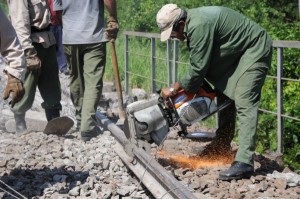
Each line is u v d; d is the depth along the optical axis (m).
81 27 8.44
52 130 8.79
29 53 8.44
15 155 7.64
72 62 8.76
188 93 6.74
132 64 16.05
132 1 24.11
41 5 8.66
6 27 5.65
